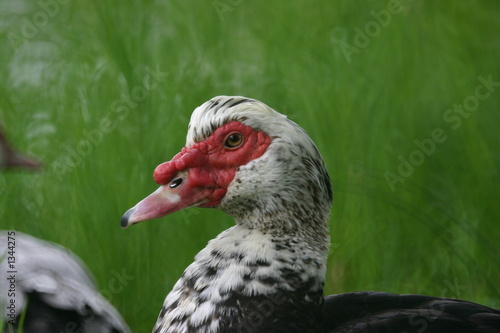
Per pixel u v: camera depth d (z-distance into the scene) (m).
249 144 6.36
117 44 10.77
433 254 10.20
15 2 13.76
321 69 11.53
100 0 11.66
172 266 9.47
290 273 6.21
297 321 6.16
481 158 11.32
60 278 7.42
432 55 12.71
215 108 6.45
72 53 11.84
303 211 6.32
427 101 12.05
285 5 12.72
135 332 9.15
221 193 6.43
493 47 13.28
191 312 6.18
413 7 13.30
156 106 10.34
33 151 10.89
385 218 10.27
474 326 6.30
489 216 10.80
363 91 11.35
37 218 9.80
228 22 12.41
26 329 6.86
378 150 10.80
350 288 9.77
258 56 11.95
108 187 9.61
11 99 11.30
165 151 10.02
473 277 9.79
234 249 6.28
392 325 6.24
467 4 13.88
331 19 12.63
